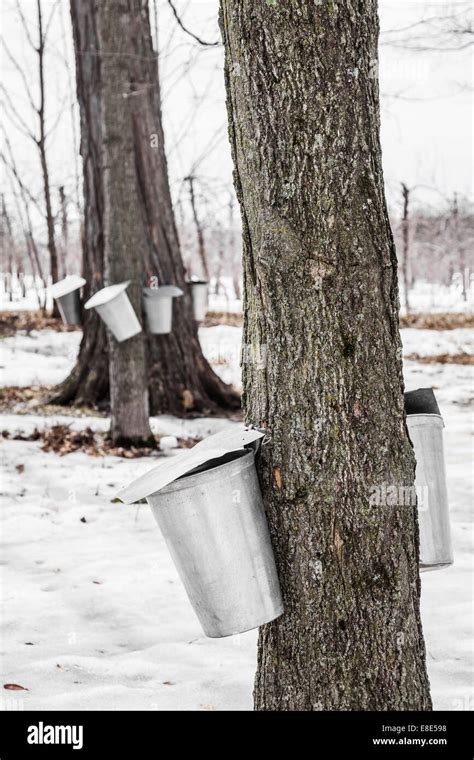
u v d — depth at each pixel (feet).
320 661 6.69
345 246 6.54
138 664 11.12
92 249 30.91
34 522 17.76
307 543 6.66
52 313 60.85
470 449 24.35
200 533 6.48
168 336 30.73
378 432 6.63
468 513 18.20
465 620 12.42
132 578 14.69
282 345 6.70
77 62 30.50
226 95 7.05
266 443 6.82
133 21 29.14
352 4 6.49
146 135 29.76
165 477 6.13
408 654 6.79
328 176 6.50
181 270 30.76
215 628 6.71
